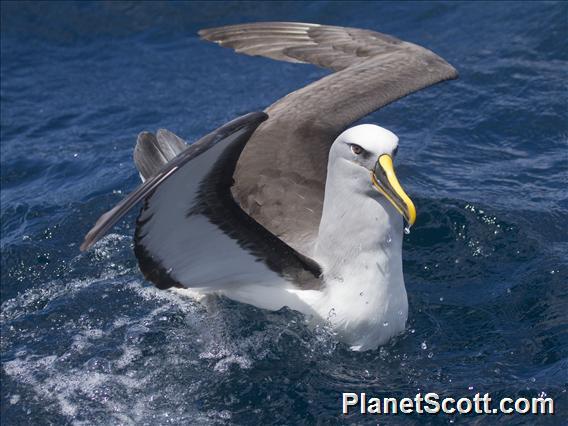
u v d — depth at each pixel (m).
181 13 19.16
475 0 18.61
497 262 12.39
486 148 15.16
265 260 11.03
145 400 10.80
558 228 12.99
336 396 10.63
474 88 16.45
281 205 11.91
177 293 12.09
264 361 11.12
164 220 10.32
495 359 10.91
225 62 18.27
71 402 10.86
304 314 11.20
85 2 19.20
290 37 14.23
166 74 17.98
